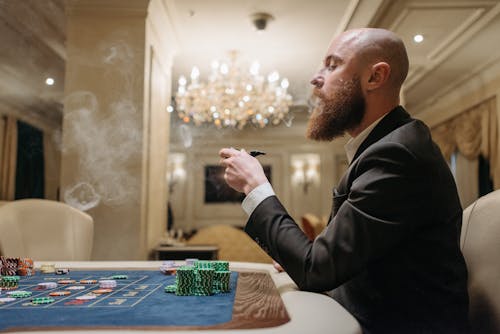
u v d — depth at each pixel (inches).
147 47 161.8
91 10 158.7
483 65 254.8
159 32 183.8
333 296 48.9
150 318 32.1
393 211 39.3
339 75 48.4
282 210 44.9
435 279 40.2
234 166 48.1
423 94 317.7
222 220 430.6
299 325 28.4
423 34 211.5
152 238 176.6
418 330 39.8
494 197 47.3
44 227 92.0
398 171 39.7
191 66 255.4
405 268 40.8
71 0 157.0
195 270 43.5
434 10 184.7
